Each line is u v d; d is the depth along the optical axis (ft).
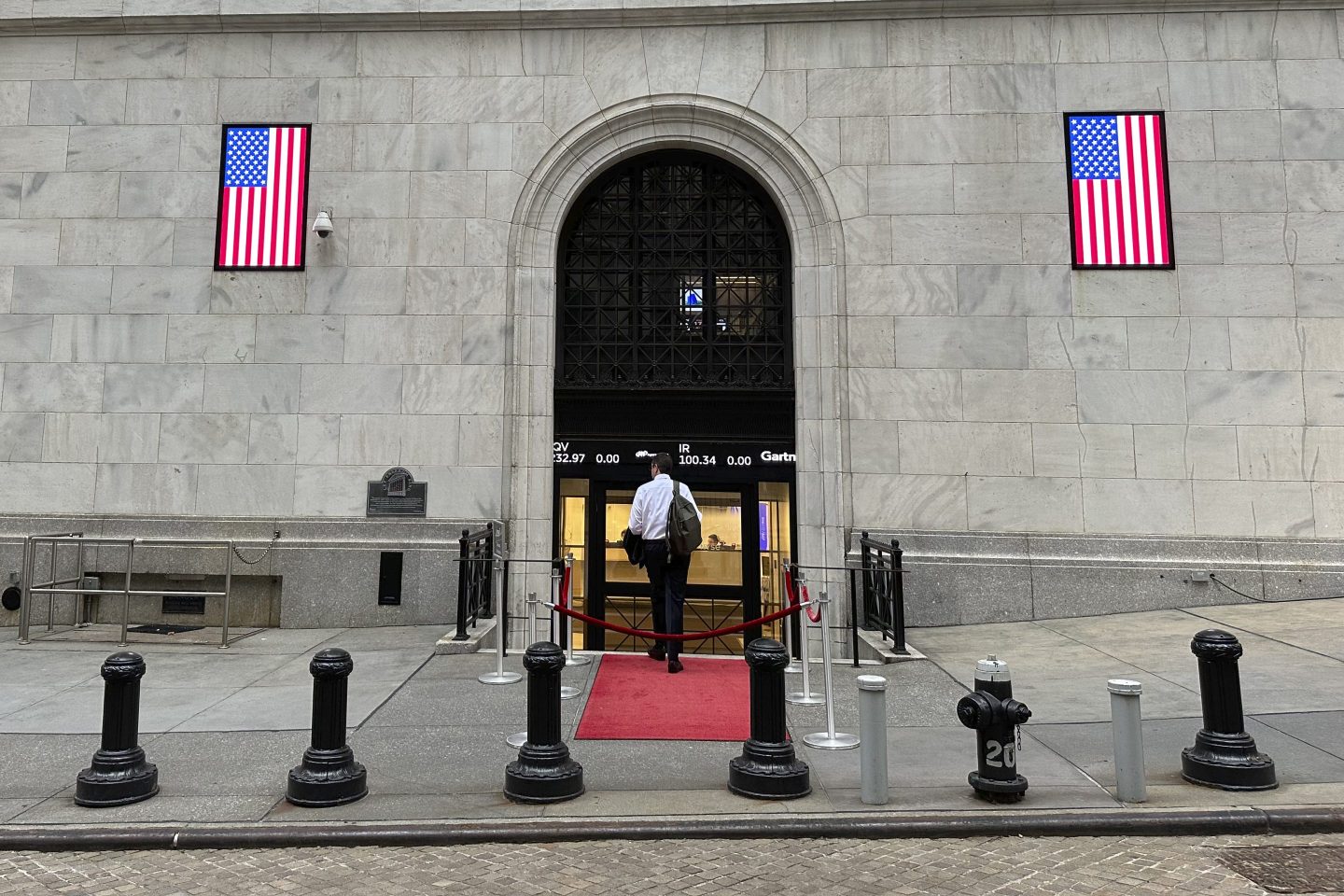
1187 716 21.04
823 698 24.03
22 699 23.45
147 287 35.68
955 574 33.24
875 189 35.17
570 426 35.47
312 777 16.10
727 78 35.76
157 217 35.96
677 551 26.53
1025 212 34.76
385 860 14.16
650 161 36.50
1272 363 33.65
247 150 36.14
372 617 33.83
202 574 34.27
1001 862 13.88
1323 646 26.61
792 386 35.24
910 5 35.32
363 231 35.68
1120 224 34.58
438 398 34.86
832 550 33.40
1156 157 34.76
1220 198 34.42
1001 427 34.01
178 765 18.29
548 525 34.37
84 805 15.96
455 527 34.09
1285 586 32.71
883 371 34.45
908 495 33.88
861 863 13.89
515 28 36.17
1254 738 18.89
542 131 35.81
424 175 35.81
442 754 18.98
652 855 14.29
